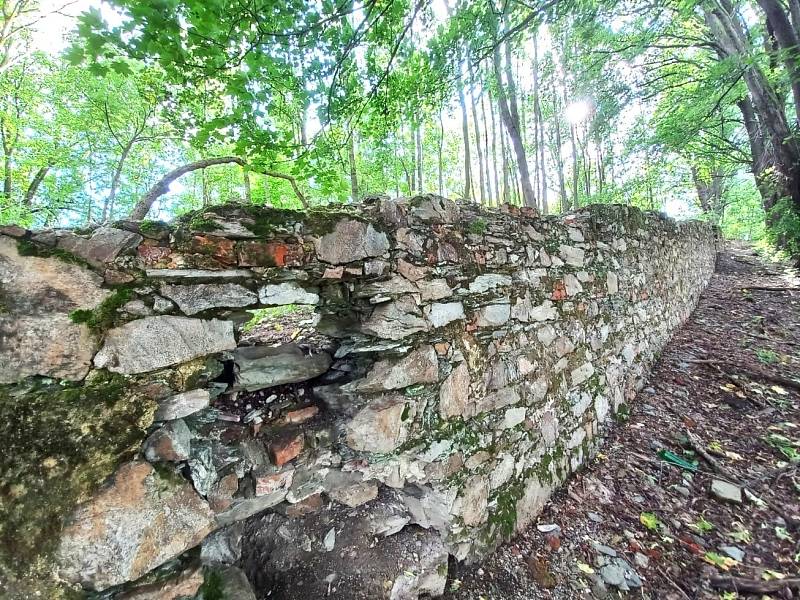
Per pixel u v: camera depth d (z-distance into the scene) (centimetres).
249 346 168
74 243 105
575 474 272
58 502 98
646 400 370
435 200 195
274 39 236
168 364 119
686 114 769
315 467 164
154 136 750
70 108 800
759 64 664
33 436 96
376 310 173
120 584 107
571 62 771
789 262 766
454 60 346
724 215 1609
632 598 186
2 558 90
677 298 538
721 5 701
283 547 166
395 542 183
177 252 121
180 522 117
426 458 182
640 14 580
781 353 430
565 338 284
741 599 185
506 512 215
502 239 235
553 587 189
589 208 345
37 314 99
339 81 313
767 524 229
